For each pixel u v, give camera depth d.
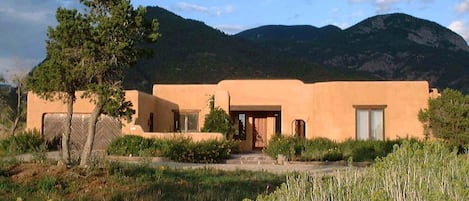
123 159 23.05
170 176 14.99
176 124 31.67
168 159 24.38
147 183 13.48
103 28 13.82
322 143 25.97
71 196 11.83
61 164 14.10
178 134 26.61
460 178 6.17
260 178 15.76
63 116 29.17
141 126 28.41
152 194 12.05
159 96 31.73
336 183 6.52
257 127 31.06
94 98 15.03
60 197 11.63
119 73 14.73
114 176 13.71
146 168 15.73
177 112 31.66
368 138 27.48
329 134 28.02
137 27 14.26
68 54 14.39
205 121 28.83
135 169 15.20
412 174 6.39
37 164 14.29
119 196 11.78
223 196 12.02
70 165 14.51
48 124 29.28
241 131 30.92
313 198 6.02
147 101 29.84
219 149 24.77
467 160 7.14
